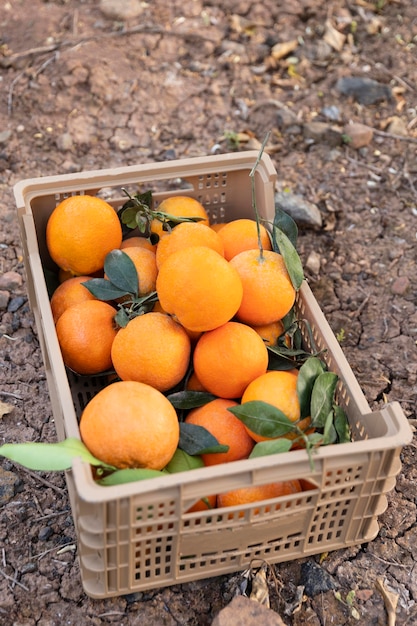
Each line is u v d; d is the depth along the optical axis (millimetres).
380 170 1431
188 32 1609
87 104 1490
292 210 1325
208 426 915
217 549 889
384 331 1228
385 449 832
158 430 843
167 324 927
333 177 1418
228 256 1032
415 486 1056
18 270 1273
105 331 974
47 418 1107
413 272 1293
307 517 887
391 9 1692
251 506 839
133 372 922
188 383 968
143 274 1007
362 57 1611
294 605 949
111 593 903
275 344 992
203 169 1092
